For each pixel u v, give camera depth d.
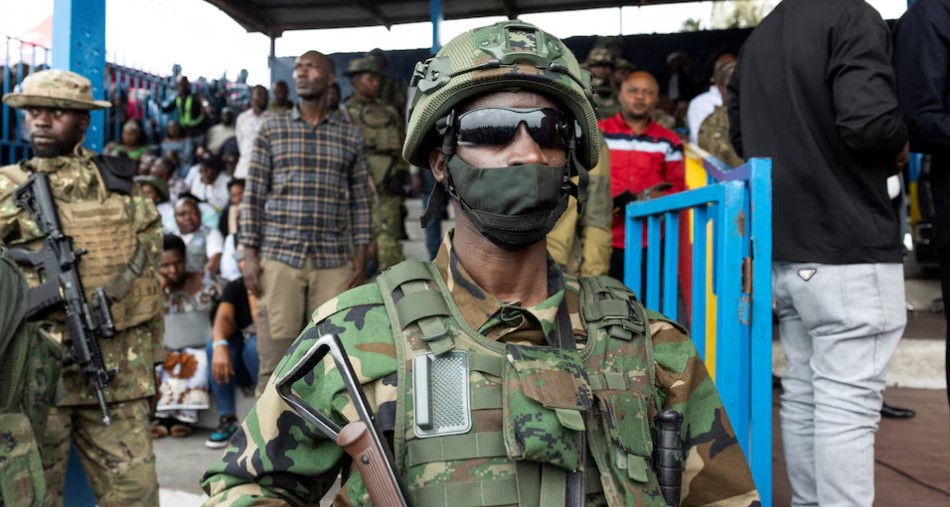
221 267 5.80
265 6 8.55
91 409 2.86
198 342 4.81
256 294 4.08
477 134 1.04
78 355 2.73
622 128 3.90
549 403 0.96
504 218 1.02
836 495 2.25
